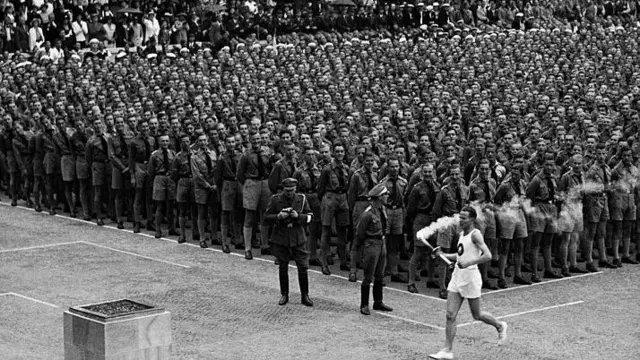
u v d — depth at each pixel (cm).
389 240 3853
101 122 4703
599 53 6669
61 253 4194
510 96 5350
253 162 4119
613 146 4319
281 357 2945
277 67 6159
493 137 4441
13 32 6800
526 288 3809
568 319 3384
